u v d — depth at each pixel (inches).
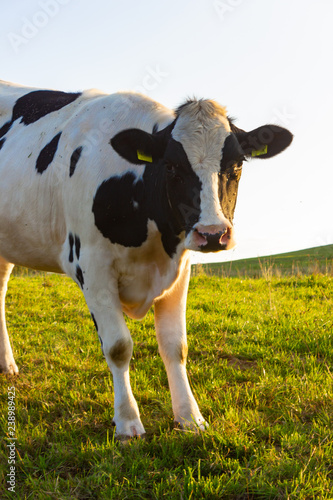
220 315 263.6
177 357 146.3
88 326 256.4
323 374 173.9
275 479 113.1
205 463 118.6
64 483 113.6
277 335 222.1
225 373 181.3
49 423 145.9
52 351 214.7
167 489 110.3
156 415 149.9
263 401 152.5
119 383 138.2
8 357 189.3
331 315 246.4
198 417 137.9
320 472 113.7
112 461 120.2
